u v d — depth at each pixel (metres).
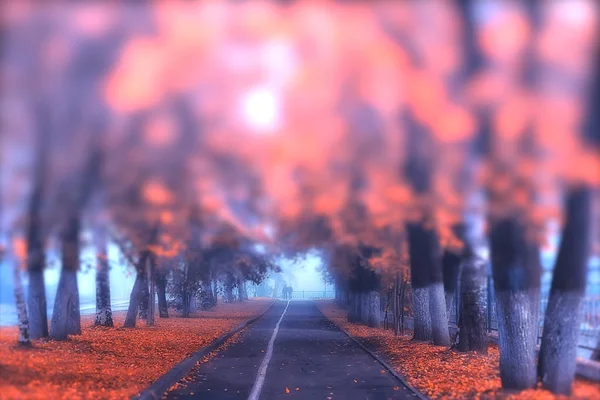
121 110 5.94
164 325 30.22
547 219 8.66
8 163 6.35
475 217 9.57
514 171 6.82
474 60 6.06
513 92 6.13
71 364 13.26
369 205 8.52
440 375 13.78
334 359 18.25
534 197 7.55
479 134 6.52
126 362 15.05
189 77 5.91
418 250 15.94
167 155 6.38
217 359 18.20
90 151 6.25
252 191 7.32
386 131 6.32
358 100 6.19
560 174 6.79
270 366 16.48
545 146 6.46
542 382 10.28
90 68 5.72
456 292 22.30
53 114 5.91
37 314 17.20
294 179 7.06
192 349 19.67
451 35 5.90
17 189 6.90
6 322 18.47
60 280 18.84
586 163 6.52
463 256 15.59
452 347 17.61
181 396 11.65
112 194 7.19
